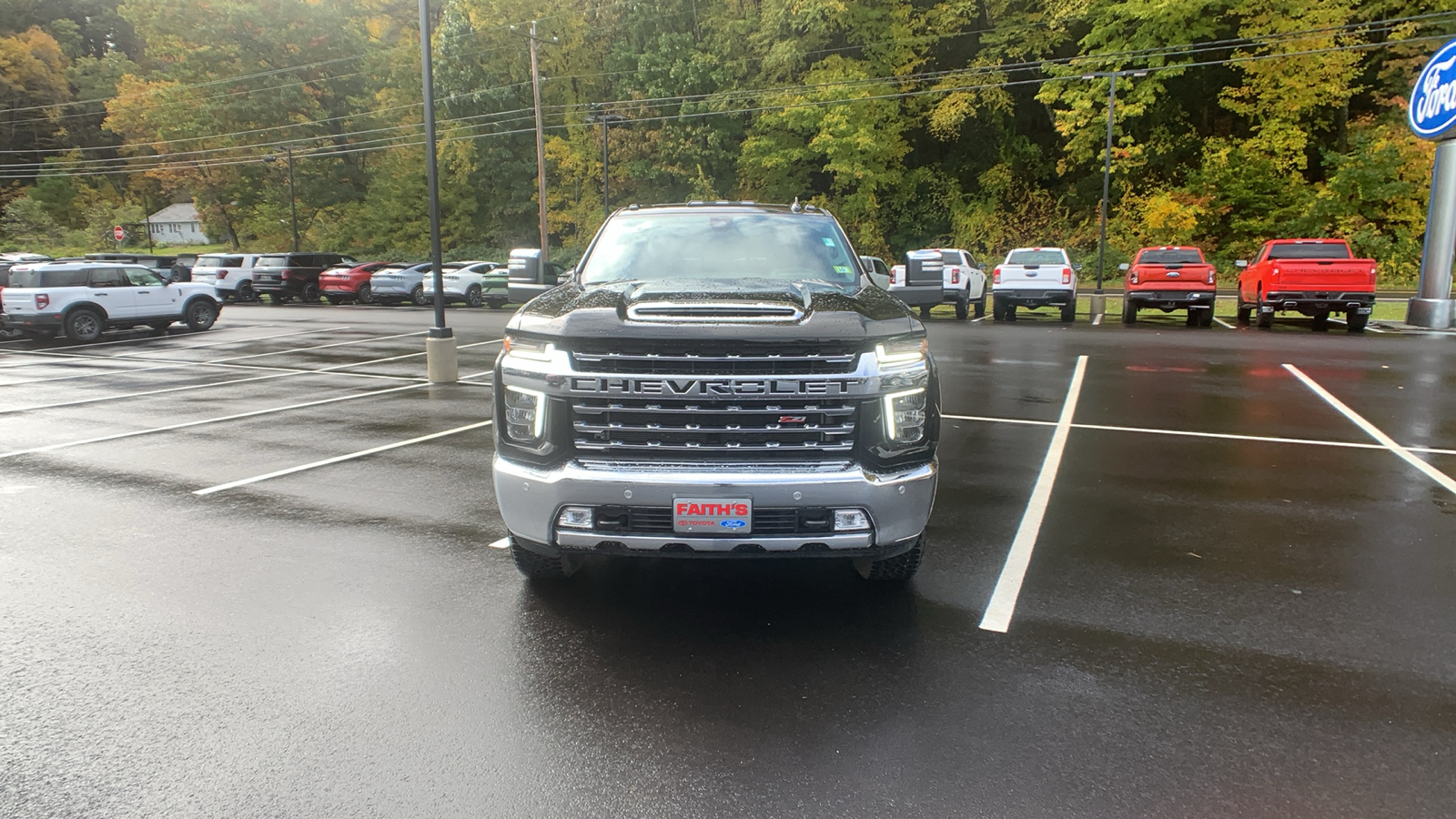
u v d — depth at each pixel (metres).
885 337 3.63
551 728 3.03
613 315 3.66
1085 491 6.24
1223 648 3.67
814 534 3.55
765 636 3.80
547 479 3.62
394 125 57.12
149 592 4.32
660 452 3.58
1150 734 2.98
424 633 3.83
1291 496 6.09
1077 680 3.39
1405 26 32.75
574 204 48.06
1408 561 4.73
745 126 44.00
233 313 27.86
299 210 56.19
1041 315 24.12
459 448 7.78
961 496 6.12
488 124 48.81
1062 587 4.38
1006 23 39.78
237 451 7.63
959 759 2.83
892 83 40.94
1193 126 40.69
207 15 56.09
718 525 3.51
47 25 73.81
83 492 6.27
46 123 69.75
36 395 11.01
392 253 52.59
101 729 3.01
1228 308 26.56
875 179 40.97
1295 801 2.59
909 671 3.47
